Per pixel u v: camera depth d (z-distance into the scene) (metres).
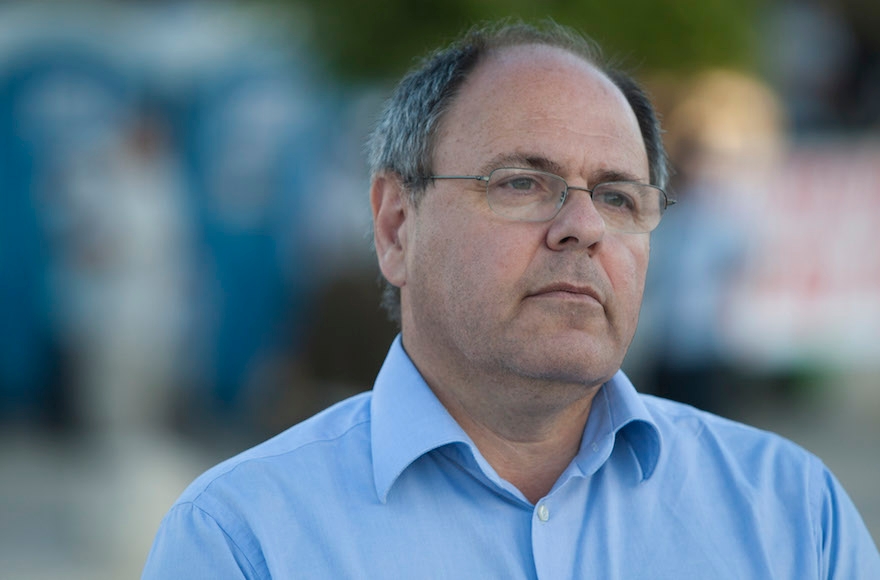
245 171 21.62
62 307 20.94
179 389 21.75
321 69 15.60
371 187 7.06
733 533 6.36
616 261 6.26
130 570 15.19
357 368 18.72
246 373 21.88
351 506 6.04
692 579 6.18
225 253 21.70
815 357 21.25
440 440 6.08
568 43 6.88
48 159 20.78
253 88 21.52
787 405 23.39
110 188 20.53
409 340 6.66
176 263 21.23
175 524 6.01
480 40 6.64
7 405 22.05
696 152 15.87
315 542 5.93
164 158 21.50
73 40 20.97
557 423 6.38
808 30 26.48
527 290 6.07
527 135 6.20
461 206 6.23
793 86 26.08
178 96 21.59
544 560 6.02
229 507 5.96
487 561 6.00
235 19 22.31
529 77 6.35
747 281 19.81
